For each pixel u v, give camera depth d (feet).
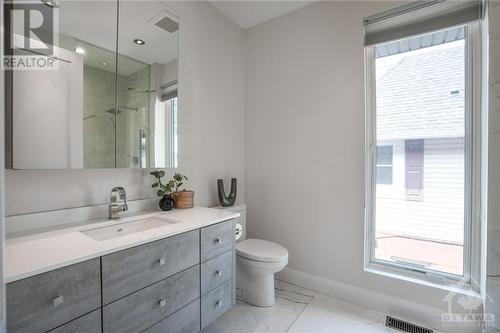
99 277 3.05
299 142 7.23
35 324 2.52
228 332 5.16
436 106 5.60
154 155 5.35
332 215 6.69
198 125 6.70
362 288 6.22
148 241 3.60
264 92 7.92
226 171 7.68
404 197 6.02
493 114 4.61
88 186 4.57
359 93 6.23
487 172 4.69
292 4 7.00
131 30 4.91
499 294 4.57
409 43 5.85
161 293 3.81
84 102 4.17
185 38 6.31
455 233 5.47
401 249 6.08
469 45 5.23
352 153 6.36
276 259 5.67
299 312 5.88
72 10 4.01
